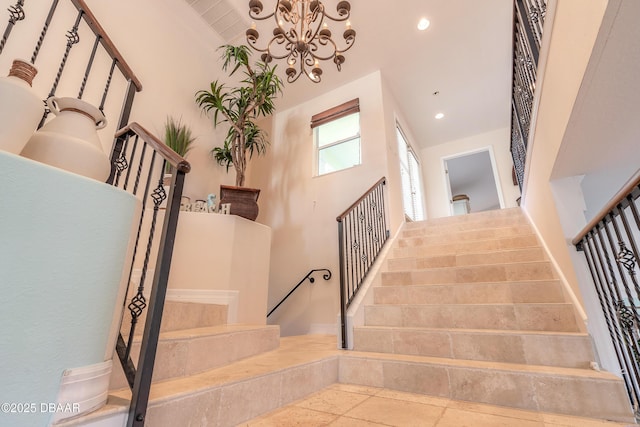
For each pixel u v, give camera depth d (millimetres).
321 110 4957
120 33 2996
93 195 1038
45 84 2312
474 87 4875
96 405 958
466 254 2973
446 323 2260
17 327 804
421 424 1361
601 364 1632
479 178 8469
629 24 962
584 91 1249
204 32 3885
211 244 2826
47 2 2396
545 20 1641
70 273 935
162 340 1438
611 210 1307
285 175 4918
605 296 1649
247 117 3812
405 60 4359
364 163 4246
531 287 2234
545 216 2441
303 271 4191
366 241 3264
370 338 2234
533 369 1624
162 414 1097
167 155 1262
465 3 3516
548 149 1930
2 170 832
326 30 2574
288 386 1658
